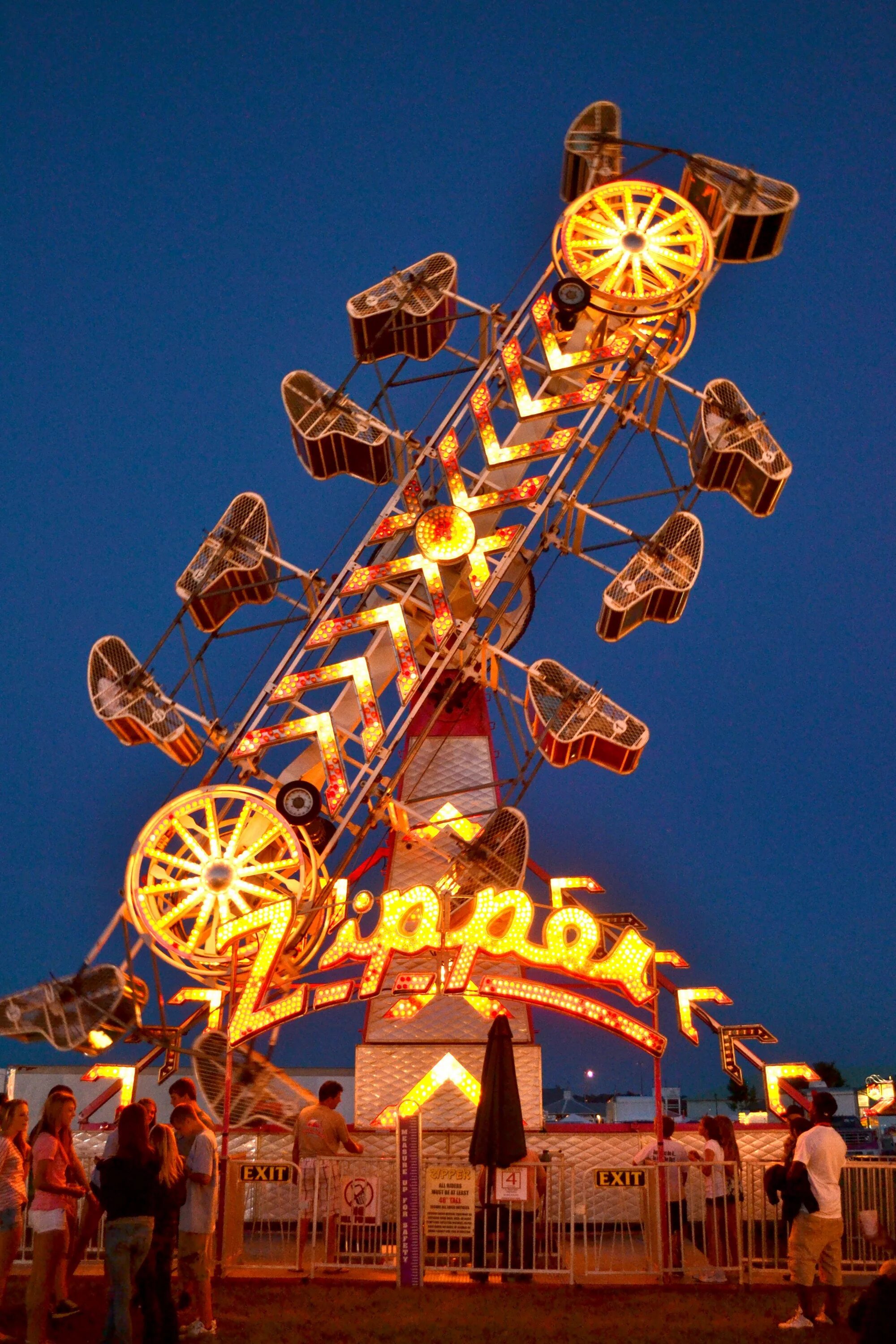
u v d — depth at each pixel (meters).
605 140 24.55
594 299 23.61
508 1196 14.32
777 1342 11.32
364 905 18.64
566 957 16.61
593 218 23.89
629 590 21.72
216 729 22.03
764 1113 21.97
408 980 16.97
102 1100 19.05
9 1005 18.98
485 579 21.92
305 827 20.61
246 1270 14.59
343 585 22.62
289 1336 11.46
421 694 21.78
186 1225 11.60
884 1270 8.12
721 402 22.50
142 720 21.81
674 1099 39.19
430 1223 14.33
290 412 23.47
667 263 23.58
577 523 23.09
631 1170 14.34
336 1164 14.80
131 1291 9.86
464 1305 12.94
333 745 21.47
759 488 22.44
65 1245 10.99
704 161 23.73
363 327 23.98
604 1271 14.56
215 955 19.80
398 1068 19.91
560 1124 19.34
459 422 23.73
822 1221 11.93
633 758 20.81
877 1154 23.34
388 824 21.89
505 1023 14.98
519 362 23.70
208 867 20.22
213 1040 19.20
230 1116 17.70
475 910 16.97
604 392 23.28
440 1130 18.12
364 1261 15.38
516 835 19.45
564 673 21.11
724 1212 14.84
